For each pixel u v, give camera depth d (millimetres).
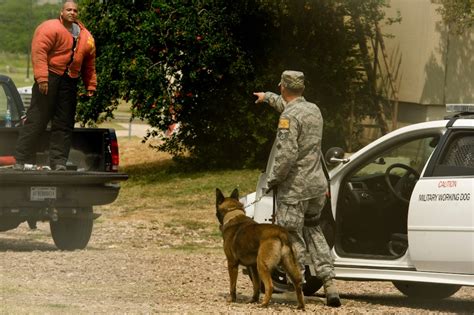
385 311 14508
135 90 39406
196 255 21625
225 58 38844
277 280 16188
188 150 41781
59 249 21562
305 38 39656
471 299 16844
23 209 19797
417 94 40469
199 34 38375
